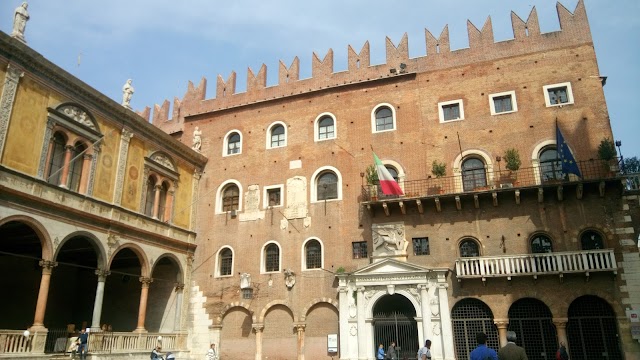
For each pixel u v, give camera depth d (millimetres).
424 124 29000
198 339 29469
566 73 27297
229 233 31062
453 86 29188
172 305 29672
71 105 23203
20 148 20344
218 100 34906
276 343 27828
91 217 23359
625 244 23453
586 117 26156
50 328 28922
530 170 26109
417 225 26969
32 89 21203
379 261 26062
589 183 24016
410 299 25328
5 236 24125
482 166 27375
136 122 27078
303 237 29219
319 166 30375
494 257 24391
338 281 27219
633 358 21891
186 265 30547
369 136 29922
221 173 32812
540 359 23328
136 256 28484
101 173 24562
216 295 29938
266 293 28844
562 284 23609
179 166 31156
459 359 24328
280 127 32562
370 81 30922
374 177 27219
